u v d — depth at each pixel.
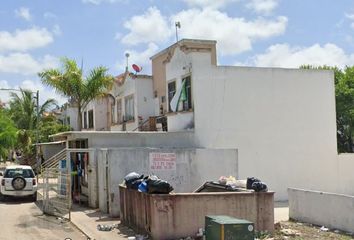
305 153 24.97
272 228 13.68
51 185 20.59
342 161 25.72
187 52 23.55
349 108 42.06
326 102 25.62
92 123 38.50
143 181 14.02
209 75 23.36
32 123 48.16
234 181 15.05
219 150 20.28
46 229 15.31
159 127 27.41
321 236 13.13
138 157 18.55
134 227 14.55
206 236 10.71
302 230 14.13
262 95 24.30
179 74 24.44
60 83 28.69
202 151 19.95
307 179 24.91
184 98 23.97
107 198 18.62
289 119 24.77
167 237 12.82
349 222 13.59
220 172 20.23
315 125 25.28
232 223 9.87
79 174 22.62
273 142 24.33
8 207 20.97
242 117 23.80
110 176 18.00
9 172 23.52
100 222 16.34
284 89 24.78
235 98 23.73
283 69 24.84
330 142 25.55
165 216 12.86
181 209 13.00
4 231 14.91
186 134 22.84
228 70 23.72
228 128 23.50
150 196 13.02
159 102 29.80
